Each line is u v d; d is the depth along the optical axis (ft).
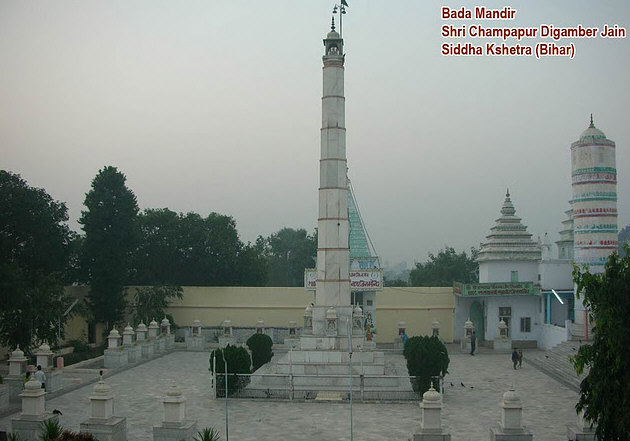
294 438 79.41
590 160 149.79
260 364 136.87
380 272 181.78
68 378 123.75
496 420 89.45
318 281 122.93
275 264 396.57
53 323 146.10
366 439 78.89
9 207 153.17
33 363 135.33
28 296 138.51
